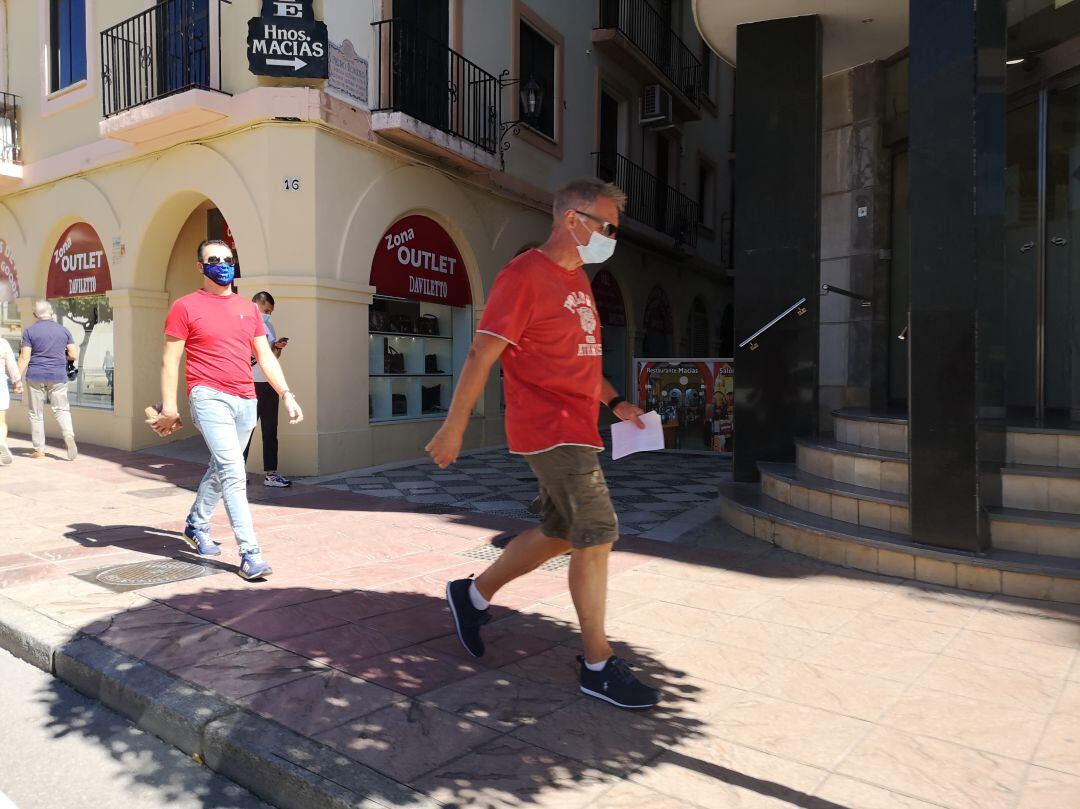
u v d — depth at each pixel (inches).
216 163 364.2
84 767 105.5
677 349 748.6
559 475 113.0
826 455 224.1
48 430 480.7
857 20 259.3
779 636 143.2
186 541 214.1
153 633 141.3
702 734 105.3
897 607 159.3
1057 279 257.1
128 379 414.9
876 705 114.4
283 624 147.1
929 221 170.9
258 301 315.9
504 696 116.6
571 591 116.7
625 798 89.4
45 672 136.4
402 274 402.3
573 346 113.7
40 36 465.1
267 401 316.5
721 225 847.7
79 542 209.8
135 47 398.3
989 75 164.4
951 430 171.3
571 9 542.3
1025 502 177.9
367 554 204.4
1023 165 266.1
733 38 271.6
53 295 480.7
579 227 113.0
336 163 355.3
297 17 340.8
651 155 676.7
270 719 107.8
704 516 252.7
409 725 106.6
